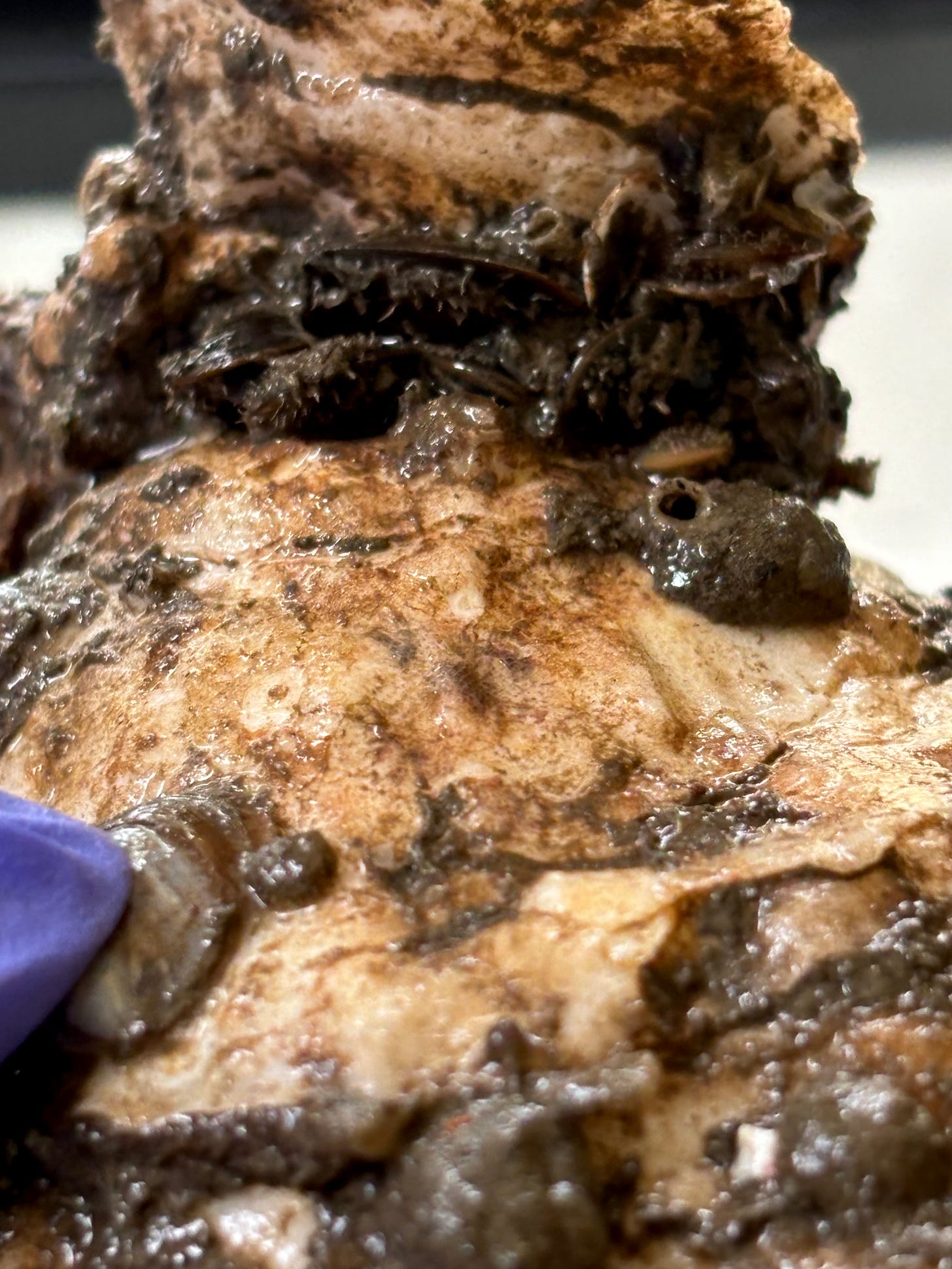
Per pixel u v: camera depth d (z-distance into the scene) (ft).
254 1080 0.51
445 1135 0.50
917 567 1.28
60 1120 0.51
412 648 0.57
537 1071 0.50
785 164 0.61
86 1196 0.51
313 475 0.61
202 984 0.52
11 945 0.50
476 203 0.62
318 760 0.54
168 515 0.62
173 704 0.57
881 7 1.10
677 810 0.54
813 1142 0.50
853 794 0.54
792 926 0.52
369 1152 0.50
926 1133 0.50
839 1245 0.49
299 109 0.63
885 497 1.31
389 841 0.53
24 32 1.08
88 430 0.67
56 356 0.68
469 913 0.52
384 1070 0.50
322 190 0.64
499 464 0.61
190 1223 0.50
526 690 0.56
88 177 0.68
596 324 0.62
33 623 0.62
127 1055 0.51
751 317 0.62
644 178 0.61
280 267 0.64
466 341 0.62
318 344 0.62
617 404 0.62
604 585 0.59
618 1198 0.50
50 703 0.60
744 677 0.58
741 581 0.58
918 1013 0.51
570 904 0.52
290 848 0.53
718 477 0.63
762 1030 0.51
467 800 0.54
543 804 0.54
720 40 0.59
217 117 0.64
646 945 0.51
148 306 0.65
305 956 0.51
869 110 1.16
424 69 0.61
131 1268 0.50
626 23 0.59
